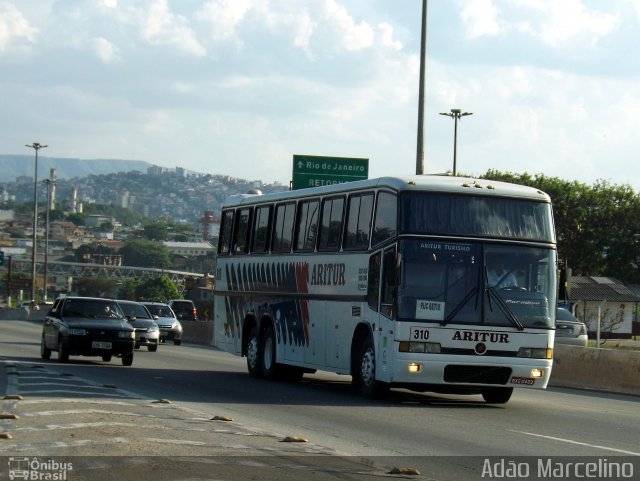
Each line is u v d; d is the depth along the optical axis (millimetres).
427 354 20656
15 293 150250
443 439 16094
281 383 26891
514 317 21031
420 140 35281
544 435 16953
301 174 48125
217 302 31938
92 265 157000
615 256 82688
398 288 20812
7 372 25297
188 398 21359
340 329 23766
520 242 21438
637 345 61312
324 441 15344
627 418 20391
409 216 21078
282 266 27281
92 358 35438
